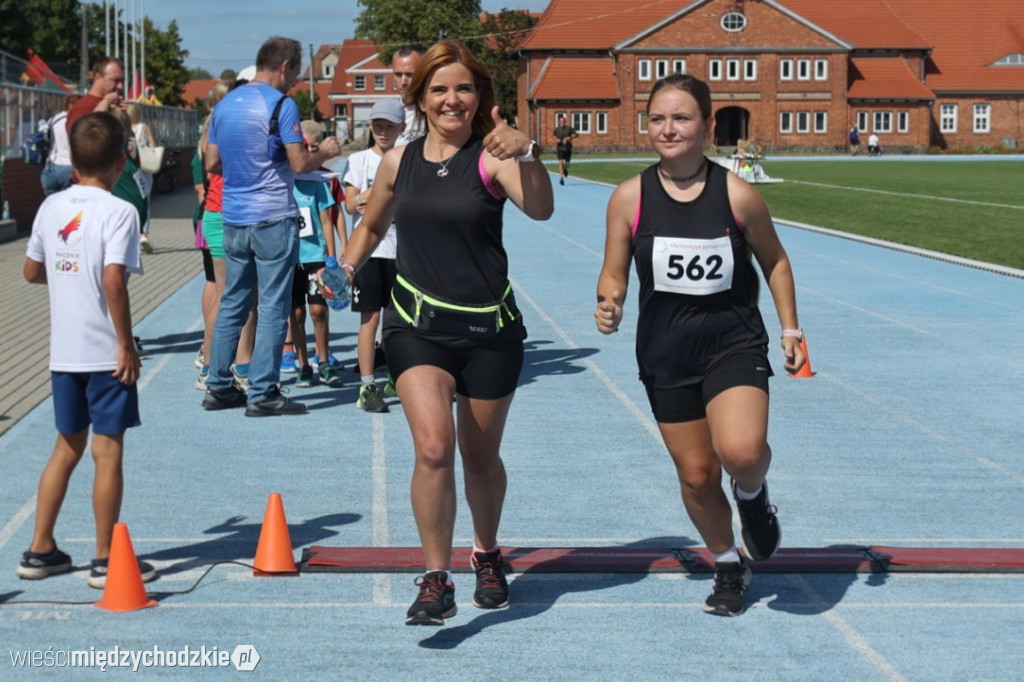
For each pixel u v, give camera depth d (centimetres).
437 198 534
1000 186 4759
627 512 727
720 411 528
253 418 991
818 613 566
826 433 941
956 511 734
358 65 14662
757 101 9388
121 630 538
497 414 554
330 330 1489
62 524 691
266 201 980
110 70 1191
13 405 1013
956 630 546
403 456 866
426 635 536
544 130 9475
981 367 1220
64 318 587
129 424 594
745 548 613
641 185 542
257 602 574
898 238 2620
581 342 1367
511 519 711
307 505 739
